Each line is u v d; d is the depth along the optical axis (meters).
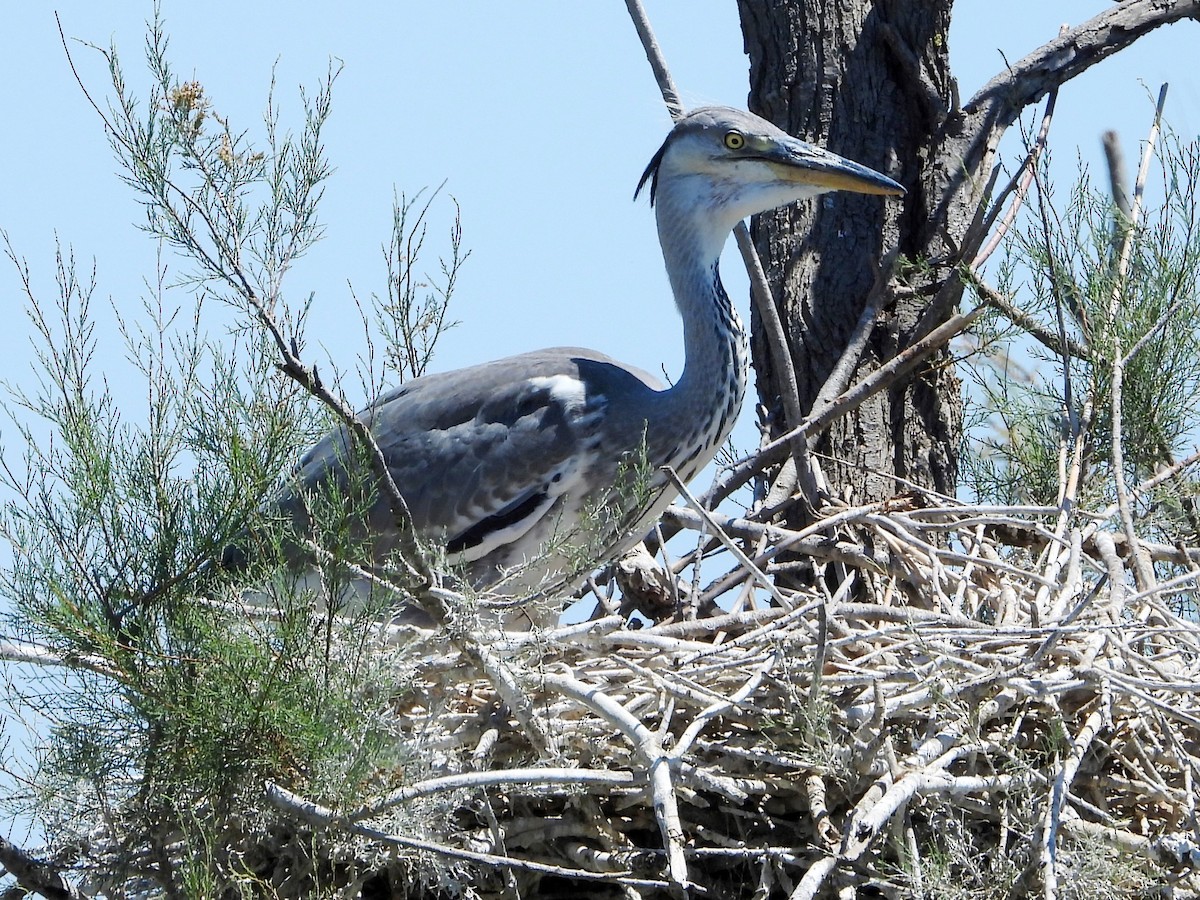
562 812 10.51
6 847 9.74
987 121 15.42
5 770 9.87
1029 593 12.35
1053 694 10.15
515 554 12.78
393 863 10.23
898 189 13.52
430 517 12.65
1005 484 14.41
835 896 9.98
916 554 12.80
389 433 12.90
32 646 10.08
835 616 11.09
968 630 10.55
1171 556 12.74
